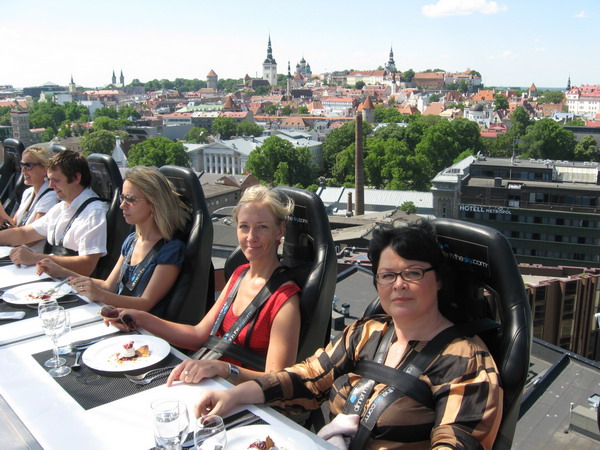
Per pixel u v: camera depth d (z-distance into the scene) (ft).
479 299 8.28
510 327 7.57
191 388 8.07
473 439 6.73
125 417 7.16
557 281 95.09
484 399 6.97
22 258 14.73
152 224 13.51
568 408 44.68
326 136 510.99
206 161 428.15
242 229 10.54
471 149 458.91
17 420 7.11
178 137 589.32
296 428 7.09
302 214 10.93
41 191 20.16
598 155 450.30
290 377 8.39
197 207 13.60
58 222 16.53
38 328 10.39
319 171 455.63
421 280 7.63
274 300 10.32
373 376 7.77
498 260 7.64
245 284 11.02
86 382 8.20
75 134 615.98
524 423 44.06
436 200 240.73
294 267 10.80
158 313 13.14
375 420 7.38
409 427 7.29
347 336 8.75
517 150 468.75
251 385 7.97
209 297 14.53
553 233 206.39
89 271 15.81
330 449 6.52
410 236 7.60
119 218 17.04
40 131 628.69
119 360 8.75
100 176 17.70
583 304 96.43
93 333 10.19
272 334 10.17
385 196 270.05
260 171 379.14
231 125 599.98
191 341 11.10
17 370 8.60
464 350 7.40
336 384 8.43
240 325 10.44
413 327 7.88
